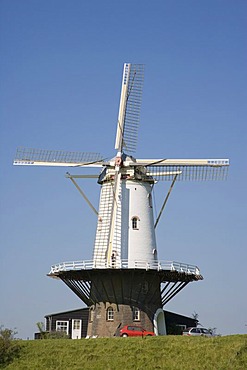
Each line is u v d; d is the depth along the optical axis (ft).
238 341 142.82
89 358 140.15
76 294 182.70
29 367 137.28
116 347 144.77
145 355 139.33
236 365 130.00
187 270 173.47
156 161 182.70
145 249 177.17
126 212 178.29
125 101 185.78
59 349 146.72
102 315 172.24
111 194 179.63
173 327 193.16
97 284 174.60
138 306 171.53
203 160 182.50
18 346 148.05
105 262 173.68
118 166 179.73
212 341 144.66
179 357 137.08
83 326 205.36
